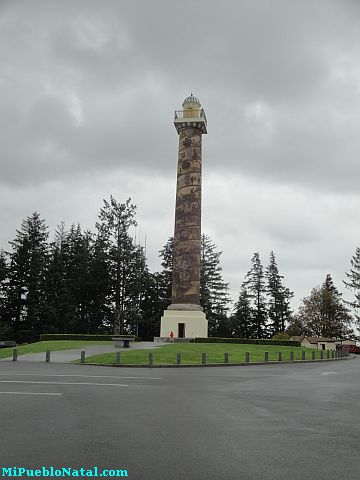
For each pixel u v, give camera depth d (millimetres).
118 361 27734
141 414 10656
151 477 6199
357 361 41094
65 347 43062
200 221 61281
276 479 6148
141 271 83312
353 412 11500
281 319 101562
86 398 13016
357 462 6949
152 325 82938
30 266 76125
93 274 80500
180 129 63594
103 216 84250
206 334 58812
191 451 7453
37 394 13641
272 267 102562
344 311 93875
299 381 19609
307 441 8242
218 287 99062
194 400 13023
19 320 75625
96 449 7500
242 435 8648
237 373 23562
